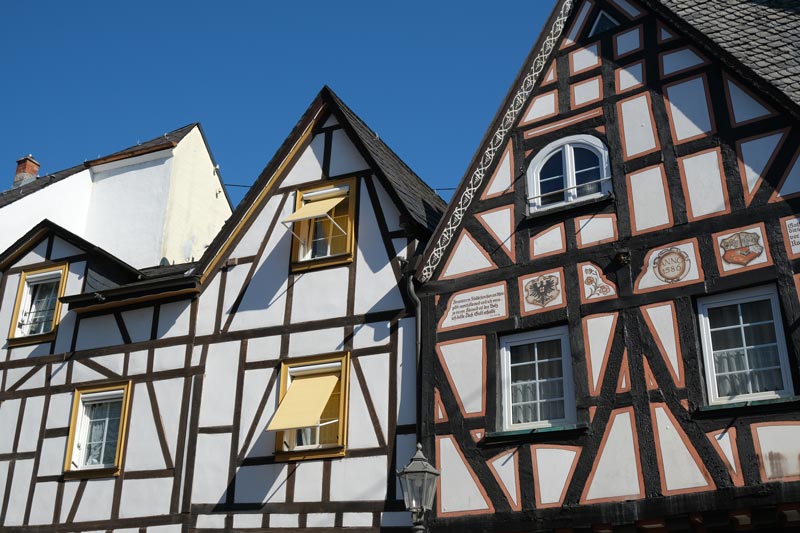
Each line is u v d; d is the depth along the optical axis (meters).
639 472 10.75
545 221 12.71
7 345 17.27
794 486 9.76
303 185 15.74
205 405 14.80
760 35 12.52
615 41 13.29
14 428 16.36
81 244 17.53
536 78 13.78
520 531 11.27
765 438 10.12
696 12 13.45
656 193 12.01
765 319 10.77
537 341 12.24
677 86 12.45
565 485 11.14
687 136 12.08
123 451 15.12
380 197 14.87
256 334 14.91
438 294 13.19
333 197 15.38
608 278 11.90
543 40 13.93
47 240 18.03
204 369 15.09
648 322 11.38
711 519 10.21
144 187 21.95
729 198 11.42
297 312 14.73
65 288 17.39
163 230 21.06
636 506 10.61
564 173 12.96
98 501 14.94
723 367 10.85
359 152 15.46
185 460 14.53
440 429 12.37
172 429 14.89
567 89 13.45
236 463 14.11
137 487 14.73
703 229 11.46
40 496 15.50
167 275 17.00
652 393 11.02
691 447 10.53
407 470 10.97
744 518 9.97
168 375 15.36
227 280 15.62
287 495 13.50
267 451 13.97
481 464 11.84
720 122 11.88
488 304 12.70
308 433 14.05
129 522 14.52
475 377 12.38
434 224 15.21
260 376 14.58
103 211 22.16
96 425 15.88
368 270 14.41
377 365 13.66
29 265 17.97
